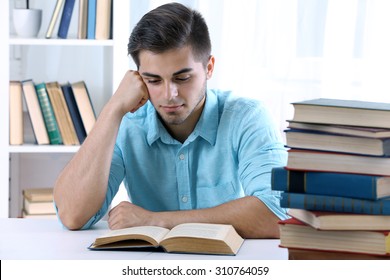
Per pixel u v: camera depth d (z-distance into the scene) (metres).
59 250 1.74
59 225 2.06
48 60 3.57
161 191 2.25
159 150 2.23
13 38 3.17
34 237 1.89
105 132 2.07
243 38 3.45
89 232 1.98
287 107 3.49
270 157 2.10
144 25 1.98
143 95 2.11
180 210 2.07
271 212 1.94
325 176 1.52
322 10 3.46
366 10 3.45
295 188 1.54
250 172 2.09
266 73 3.48
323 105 1.55
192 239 1.69
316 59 3.48
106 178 2.07
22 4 3.51
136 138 2.24
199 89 2.03
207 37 2.04
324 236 1.54
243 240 1.88
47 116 3.24
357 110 1.53
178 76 1.98
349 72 3.47
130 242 1.76
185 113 2.02
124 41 3.20
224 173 2.22
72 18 3.55
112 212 1.98
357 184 1.50
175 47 1.94
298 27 3.46
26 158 3.62
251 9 3.45
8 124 3.18
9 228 2.01
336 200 1.51
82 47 3.58
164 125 2.21
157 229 1.82
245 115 2.19
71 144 3.25
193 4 3.43
